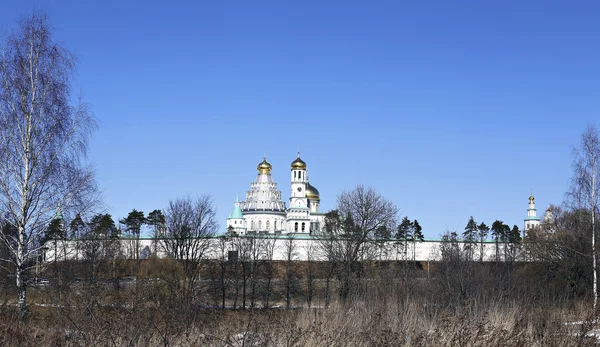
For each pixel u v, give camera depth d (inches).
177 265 3572.8
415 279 3048.7
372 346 1026.1
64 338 1000.2
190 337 999.6
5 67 1731.1
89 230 3216.0
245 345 1011.3
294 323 1098.1
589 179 2765.7
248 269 5167.3
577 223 3240.7
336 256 4001.0
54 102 1760.6
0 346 980.6
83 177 1798.7
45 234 1839.3
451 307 1552.7
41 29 1775.3
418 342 1022.4
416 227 6884.8
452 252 4008.4
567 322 1205.7
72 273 2133.4
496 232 7096.5
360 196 3986.2
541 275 3440.0
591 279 3088.1
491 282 2551.7
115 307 1109.7
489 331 1055.0
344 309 1333.7
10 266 1752.0
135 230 6299.2
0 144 1708.9
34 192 1734.7
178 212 4311.0
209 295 3892.7
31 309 1561.3
